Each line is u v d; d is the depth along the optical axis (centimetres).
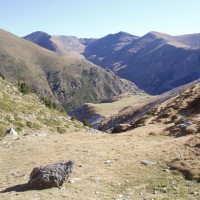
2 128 5069
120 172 2634
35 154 3212
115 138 3972
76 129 6938
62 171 2317
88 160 2939
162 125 4884
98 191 2233
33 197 2084
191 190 2289
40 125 6147
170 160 2844
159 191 2261
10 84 9075
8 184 2412
